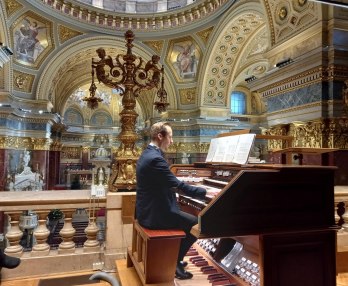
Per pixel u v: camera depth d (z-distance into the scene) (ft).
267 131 30.14
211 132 54.90
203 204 9.92
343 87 22.54
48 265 12.92
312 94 23.52
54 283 12.01
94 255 13.60
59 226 42.50
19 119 46.91
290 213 8.70
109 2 53.01
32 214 33.19
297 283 8.59
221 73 53.16
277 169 8.59
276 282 8.36
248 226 8.22
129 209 13.69
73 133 98.43
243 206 8.25
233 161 10.76
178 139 56.75
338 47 22.41
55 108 66.64
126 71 15.42
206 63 51.21
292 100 25.96
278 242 8.51
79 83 72.90
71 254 13.32
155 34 52.44
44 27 46.75
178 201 13.10
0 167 42.50
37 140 49.24
